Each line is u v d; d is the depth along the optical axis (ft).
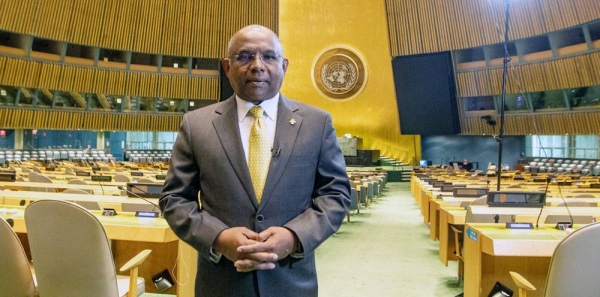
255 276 4.99
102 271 7.41
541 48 59.57
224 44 69.31
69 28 59.21
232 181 5.04
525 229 10.65
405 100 68.74
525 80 58.95
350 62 77.30
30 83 57.93
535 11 54.95
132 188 12.30
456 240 15.12
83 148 78.89
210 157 5.14
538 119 59.52
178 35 67.56
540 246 9.30
